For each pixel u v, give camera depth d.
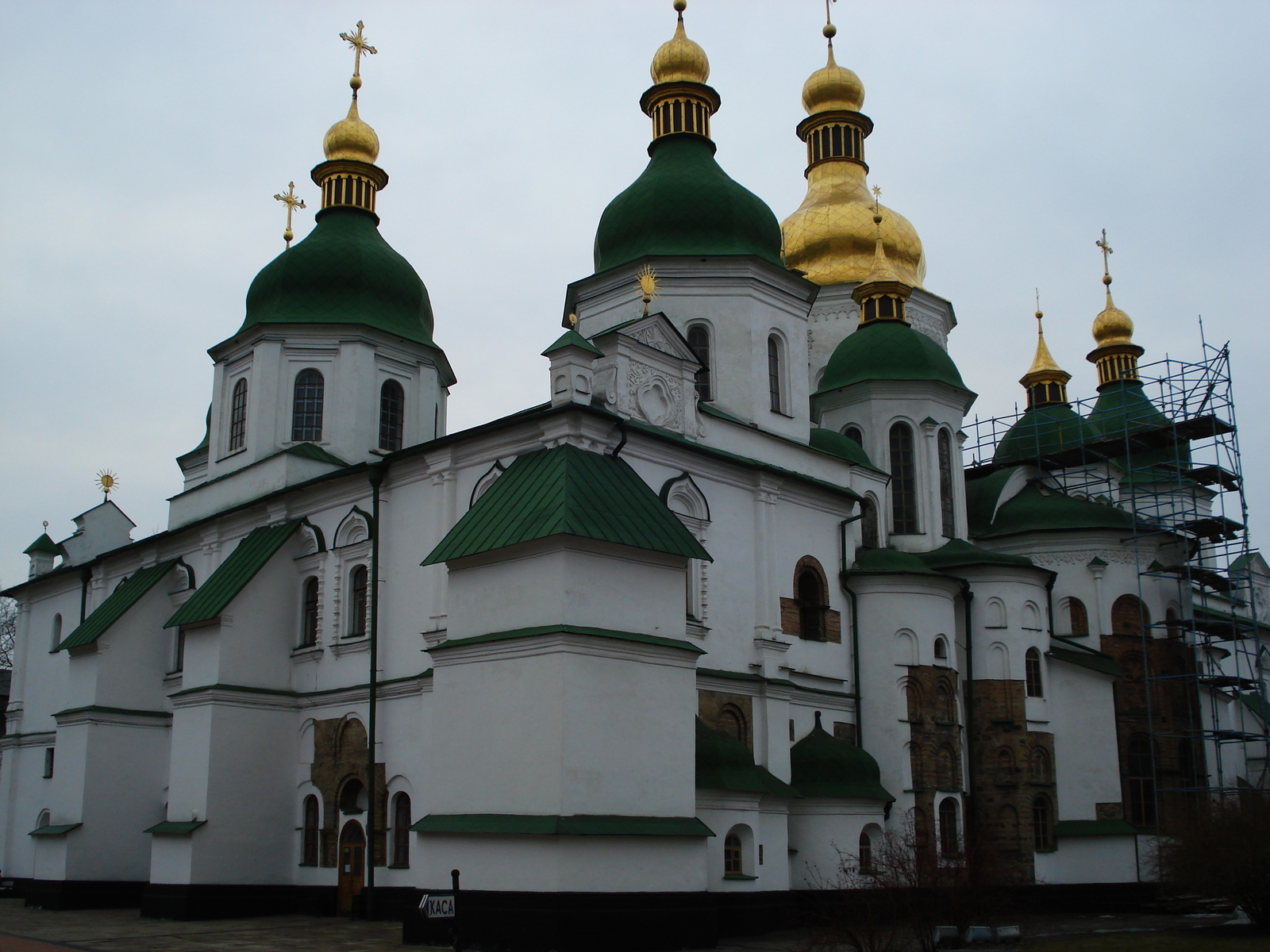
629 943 26.36
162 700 44.72
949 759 39.44
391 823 34.88
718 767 31.08
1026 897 37.94
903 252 57.81
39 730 52.72
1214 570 49.00
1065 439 54.84
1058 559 46.53
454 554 29.64
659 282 40.78
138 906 42.53
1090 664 43.56
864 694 39.22
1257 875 30.72
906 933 26.70
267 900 37.41
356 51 52.75
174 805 38.06
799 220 58.59
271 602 39.44
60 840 41.69
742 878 30.84
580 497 28.78
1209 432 48.41
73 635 45.72
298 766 38.62
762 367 40.72
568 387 31.64
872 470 43.78
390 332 47.03
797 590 38.44
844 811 35.03
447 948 27.53
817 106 61.16
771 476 37.50
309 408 46.09
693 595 34.34
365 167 50.62
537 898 25.98
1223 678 47.50
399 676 35.38
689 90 44.91
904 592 39.81
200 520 44.88
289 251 47.88
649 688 28.58
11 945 28.78
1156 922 36.38
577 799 26.52
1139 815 43.88
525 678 27.66
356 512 38.06
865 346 47.44
